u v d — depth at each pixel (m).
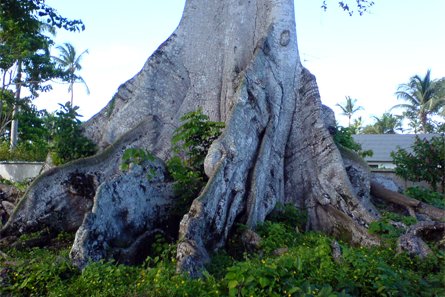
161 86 12.73
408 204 12.30
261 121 11.20
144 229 9.49
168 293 6.45
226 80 12.63
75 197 10.66
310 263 7.37
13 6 15.55
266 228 9.83
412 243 8.48
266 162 10.81
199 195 9.39
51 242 10.27
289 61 12.33
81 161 10.86
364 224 10.49
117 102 12.83
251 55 12.77
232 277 6.34
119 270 7.27
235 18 13.07
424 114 41.84
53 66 26.84
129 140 11.70
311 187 11.48
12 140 27.05
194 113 11.28
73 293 6.88
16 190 12.30
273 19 12.54
